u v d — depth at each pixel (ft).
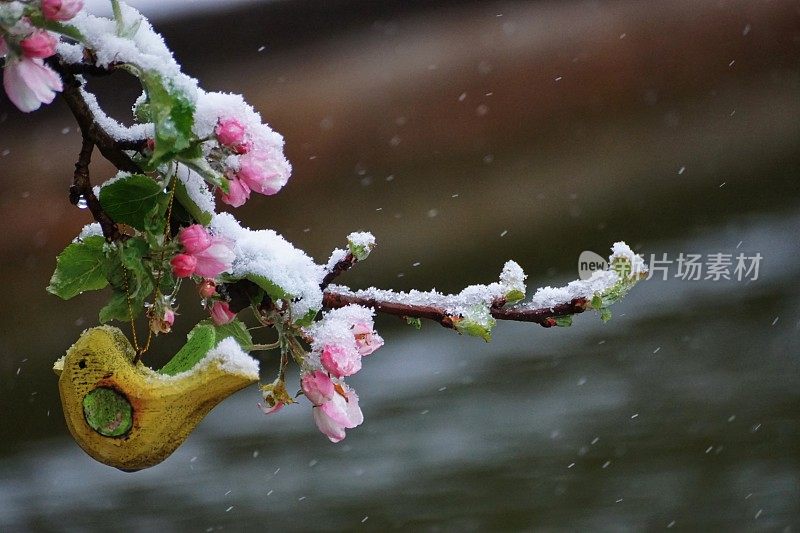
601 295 6.76
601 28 49.67
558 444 26.13
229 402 32.78
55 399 31.81
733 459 24.45
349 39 47.21
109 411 6.41
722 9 50.93
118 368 6.42
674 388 29.14
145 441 6.41
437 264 38.11
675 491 23.25
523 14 49.75
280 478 25.90
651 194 42.34
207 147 6.46
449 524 22.25
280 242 6.62
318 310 6.59
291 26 46.29
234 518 23.65
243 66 44.50
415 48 47.37
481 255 38.60
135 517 24.31
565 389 29.68
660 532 21.30
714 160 44.42
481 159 42.73
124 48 6.36
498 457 25.88
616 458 25.25
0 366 32.48
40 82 6.33
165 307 6.46
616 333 34.22
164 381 6.42
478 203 40.96
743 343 31.89
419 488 24.32
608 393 29.30
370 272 37.99
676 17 51.08
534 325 36.35
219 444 28.99
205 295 6.51
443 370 32.27
